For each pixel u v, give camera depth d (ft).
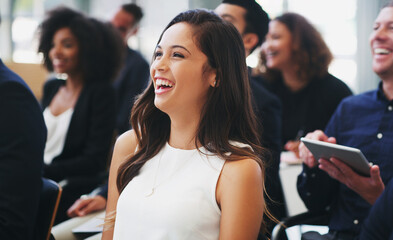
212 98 4.00
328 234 6.28
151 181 4.08
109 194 4.66
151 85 4.34
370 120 6.37
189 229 3.76
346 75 18.26
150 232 3.85
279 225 5.99
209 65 3.94
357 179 5.40
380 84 6.46
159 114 4.38
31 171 4.83
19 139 4.78
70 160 8.32
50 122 8.69
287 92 10.10
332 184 6.43
